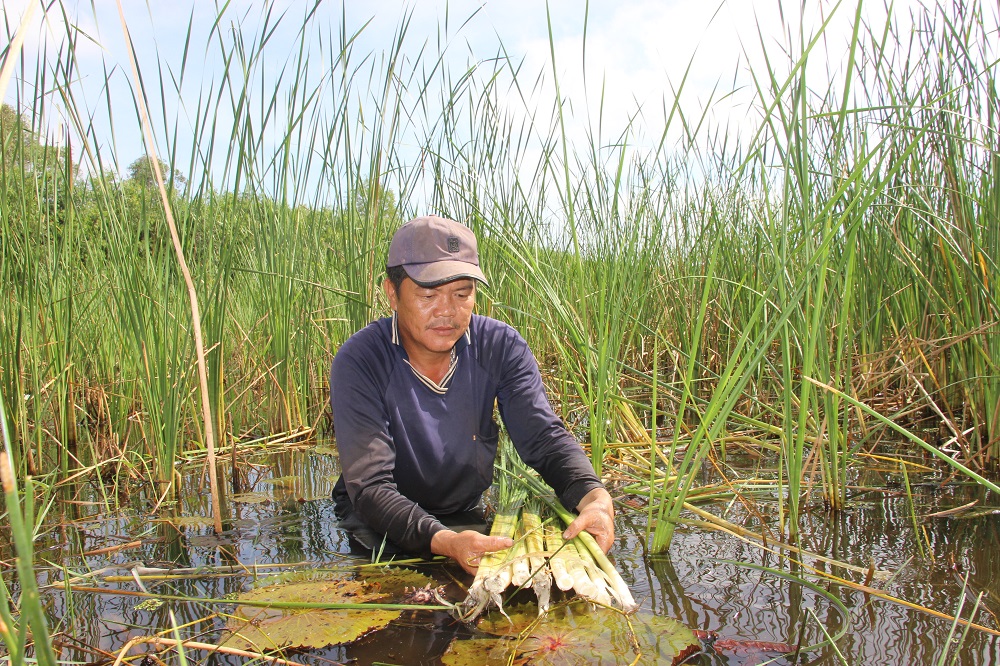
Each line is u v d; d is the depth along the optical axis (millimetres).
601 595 1585
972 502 2240
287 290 3494
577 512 2061
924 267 2980
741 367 1887
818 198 2506
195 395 3219
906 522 2102
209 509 2455
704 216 3836
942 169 2812
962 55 2670
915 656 1331
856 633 1428
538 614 1548
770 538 2014
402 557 1936
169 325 3006
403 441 2119
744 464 2826
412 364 2125
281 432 3680
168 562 1951
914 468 2637
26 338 2801
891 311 3311
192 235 2852
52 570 1915
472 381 2176
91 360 3410
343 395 2062
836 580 1685
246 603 1613
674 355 3322
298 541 2096
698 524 2115
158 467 2717
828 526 2094
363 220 3494
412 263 1937
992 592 1592
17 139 2617
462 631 1483
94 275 3279
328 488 2680
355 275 3412
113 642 1482
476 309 3357
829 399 2197
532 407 2195
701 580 1724
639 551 1936
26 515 924
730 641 1408
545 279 2598
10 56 773
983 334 2650
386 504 1923
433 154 3250
